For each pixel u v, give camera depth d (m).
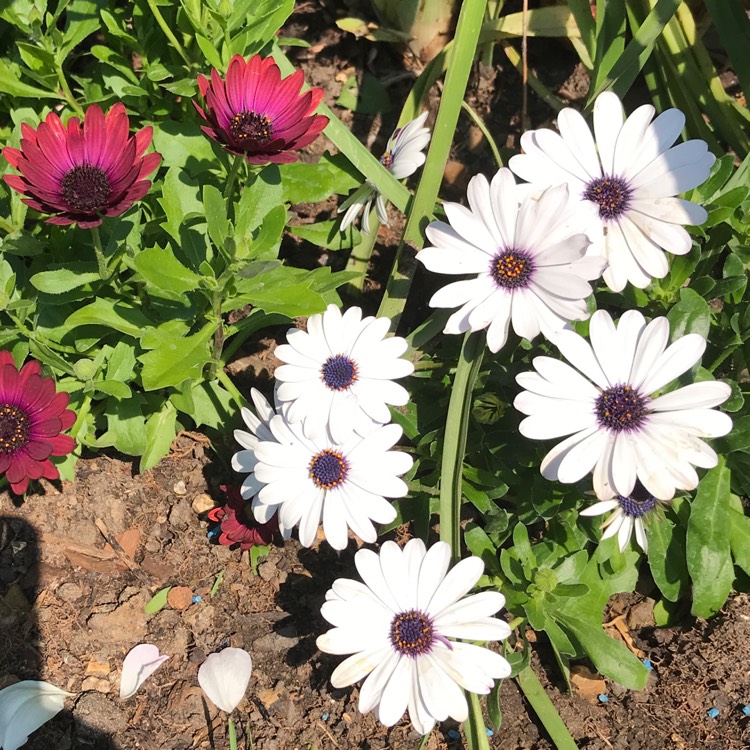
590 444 0.27
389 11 0.44
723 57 0.46
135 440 0.32
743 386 0.33
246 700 0.31
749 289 0.34
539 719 0.32
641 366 0.27
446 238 0.29
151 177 0.35
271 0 0.33
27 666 0.31
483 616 0.28
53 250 0.33
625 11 0.39
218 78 0.29
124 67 0.36
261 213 0.31
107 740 0.30
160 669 0.32
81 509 0.34
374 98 0.45
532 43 0.46
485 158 0.45
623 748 0.31
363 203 0.37
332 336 0.30
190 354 0.29
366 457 0.30
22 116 0.35
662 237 0.29
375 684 0.27
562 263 0.27
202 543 0.34
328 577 0.34
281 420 0.30
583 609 0.32
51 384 0.28
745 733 0.32
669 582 0.33
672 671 0.33
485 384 0.34
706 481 0.32
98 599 0.32
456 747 0.31
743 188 0.32
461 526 0.36
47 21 0.37
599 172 0.30
